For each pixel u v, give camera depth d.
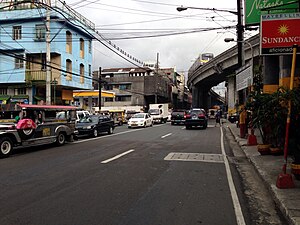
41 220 4.62
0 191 6.23
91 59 35.06
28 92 28.53
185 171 8.26
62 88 31.39
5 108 12.46
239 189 6.52
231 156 11.02
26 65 28.23
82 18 31.34
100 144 14.66
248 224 4.56
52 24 27.20
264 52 7.83
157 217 4.78
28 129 12.23
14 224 4.46
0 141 10.80
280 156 9.97
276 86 12.94
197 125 25.66
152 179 7.30
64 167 8.79
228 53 35.72
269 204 5.55
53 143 14.33
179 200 5.67
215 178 7.48
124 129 26.03
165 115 42.44
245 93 16.12
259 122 8.32
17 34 28.22
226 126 30.56
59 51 27.81
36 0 21.09
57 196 5.88
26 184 6.80
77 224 4.47
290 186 6.13
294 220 4.43
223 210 5.14
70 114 15.41
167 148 12.98
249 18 14.31
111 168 8.62
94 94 36.59
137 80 61.34
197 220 4.67
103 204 5.40
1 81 28.53
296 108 6.73
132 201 5.58
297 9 12.28
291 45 7.72
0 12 28.05
